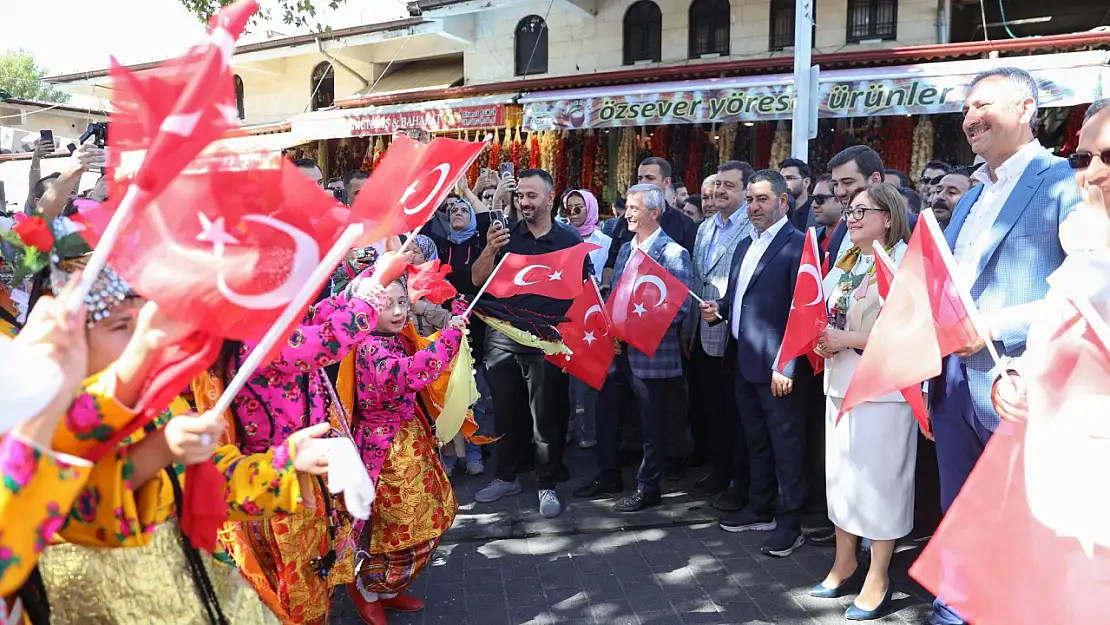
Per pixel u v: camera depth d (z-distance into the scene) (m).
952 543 2.34
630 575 4.23
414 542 3.63
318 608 2.95
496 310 5.17
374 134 12.29
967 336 2.86
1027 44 9.16
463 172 3.09
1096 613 2.17
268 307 1.64
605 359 5.00
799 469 4.36
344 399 3.51
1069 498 2.23
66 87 17.80
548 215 5.41
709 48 13.12
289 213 1.67
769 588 4.03
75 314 1.35
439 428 3.86
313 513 2.88
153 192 1.41
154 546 1.77
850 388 3.01
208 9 10.50
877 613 3.65
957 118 9.81
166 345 1.50
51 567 1.71
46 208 2.98
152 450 1.71
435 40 15.49
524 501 5.35
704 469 6.01
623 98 10.09
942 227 5.68
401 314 3.64
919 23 11.65
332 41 14.78
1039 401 2.30
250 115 17.56
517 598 3.99
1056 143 9.78
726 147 10.52
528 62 14.43
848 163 4.43
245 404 2.75
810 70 7.66
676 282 4.85
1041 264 3.07
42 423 1.35
